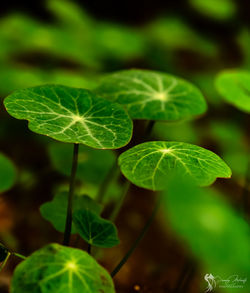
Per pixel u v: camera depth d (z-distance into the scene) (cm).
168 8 155
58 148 48
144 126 69
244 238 22
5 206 53
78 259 32
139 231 53
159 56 100
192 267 41
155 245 51
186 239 21
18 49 80
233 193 60
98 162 48
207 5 111
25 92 36
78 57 80
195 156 35
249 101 45
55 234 50
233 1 135
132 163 34
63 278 31
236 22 144
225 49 140
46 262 32
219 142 72
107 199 50
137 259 49
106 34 94
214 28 149
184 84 44
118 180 62
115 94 42
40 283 31
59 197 40
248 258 21
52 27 88
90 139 34
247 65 103
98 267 32
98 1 152
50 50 79
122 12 154
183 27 108
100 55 89
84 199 40
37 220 51
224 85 46
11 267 45
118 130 35
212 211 22
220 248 21
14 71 61
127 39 94
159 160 34
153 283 47
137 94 42
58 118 36
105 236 35
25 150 66
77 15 95
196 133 71
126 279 46
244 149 71
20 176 57
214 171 34
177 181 23
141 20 156
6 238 49
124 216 55
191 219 21
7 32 82
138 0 155
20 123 68
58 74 62
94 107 37
